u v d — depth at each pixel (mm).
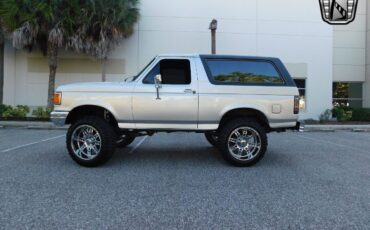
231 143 6910
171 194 4938
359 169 6809
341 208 4422
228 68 6957
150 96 6770
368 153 8898
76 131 6777
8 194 4848
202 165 7008
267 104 6867
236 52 19859
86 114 7164
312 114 20359
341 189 5309
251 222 3924
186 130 6934
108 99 6770
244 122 6844
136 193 4965
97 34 17312
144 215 4098
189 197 4809
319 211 4305
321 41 20312
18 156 7801
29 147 9250
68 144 6777
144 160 7488
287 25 20125
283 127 6988
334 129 16422
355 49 22859
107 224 3814
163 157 7879
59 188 5176
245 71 6973
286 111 6906
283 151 9172
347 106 22250
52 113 6812
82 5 16984
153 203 4531
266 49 20031
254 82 6930
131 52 19391
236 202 4617
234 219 4008
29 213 4117
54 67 17625
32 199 4637
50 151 8539
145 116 6797
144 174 6141
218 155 8195
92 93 6793
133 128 6859
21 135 12461
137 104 6758
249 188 5301
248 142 6918
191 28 19641
